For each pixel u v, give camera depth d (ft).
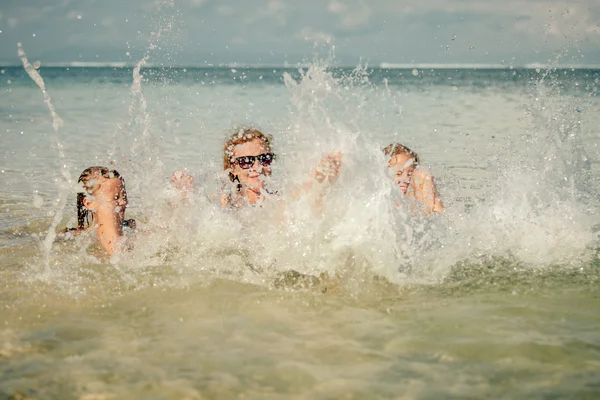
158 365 7.05
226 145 13.39
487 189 16.35
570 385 6.37
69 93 73.97
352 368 6.91
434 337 7.72
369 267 10.26
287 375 6.77
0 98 63.98
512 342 7.47
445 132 31.94
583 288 9.50
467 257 10.98
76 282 9.96
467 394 6.23
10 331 8.04
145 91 72.79
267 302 9.12
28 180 19.80
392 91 79.87
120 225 12.03
